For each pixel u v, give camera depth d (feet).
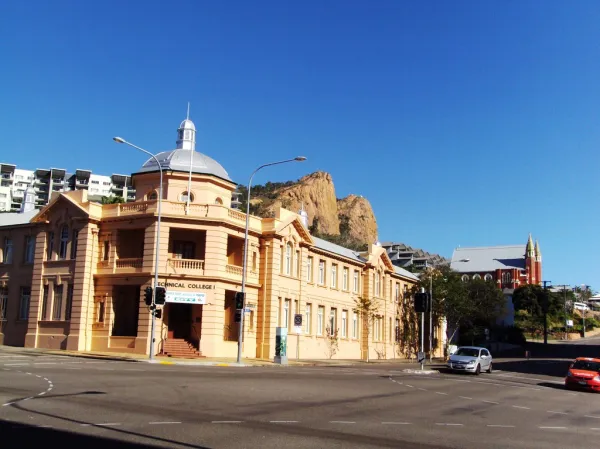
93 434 38.52
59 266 155.63
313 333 182.60
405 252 502.38
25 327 164.45
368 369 135.03
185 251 151.64
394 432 45.52
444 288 253.24
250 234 157.48
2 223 182.39
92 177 615.98
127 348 140.97
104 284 147.95
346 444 39.34
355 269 212.64
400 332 241.96
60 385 63.52
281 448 36.88
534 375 142.82
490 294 307.37
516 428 51.78
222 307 144.25
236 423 45.24
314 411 54.39
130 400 54.80
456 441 43.11
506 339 355.36
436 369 144.56
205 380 76.89
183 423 43.98
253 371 102.78
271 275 160.35
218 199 160.35
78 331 145.18
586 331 495.41
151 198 158.20
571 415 65.16
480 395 82.53
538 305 445.37
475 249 563.07
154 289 128.36
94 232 150.82
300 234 176.96
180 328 146.30
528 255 529.86
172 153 162.09
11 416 43.21
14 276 170.30
